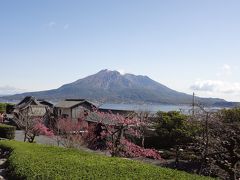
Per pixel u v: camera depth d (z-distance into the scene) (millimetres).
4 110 73812
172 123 30062
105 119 36312
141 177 12445
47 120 55062
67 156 16609
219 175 19688
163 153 30750
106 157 16828
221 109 23734
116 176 12484
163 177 12547
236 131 18516
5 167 16875
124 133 33156
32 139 38375
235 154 17438
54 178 11977
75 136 35531
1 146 21656
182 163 27938
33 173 12758
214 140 18531
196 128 23000
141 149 28859
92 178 12055
